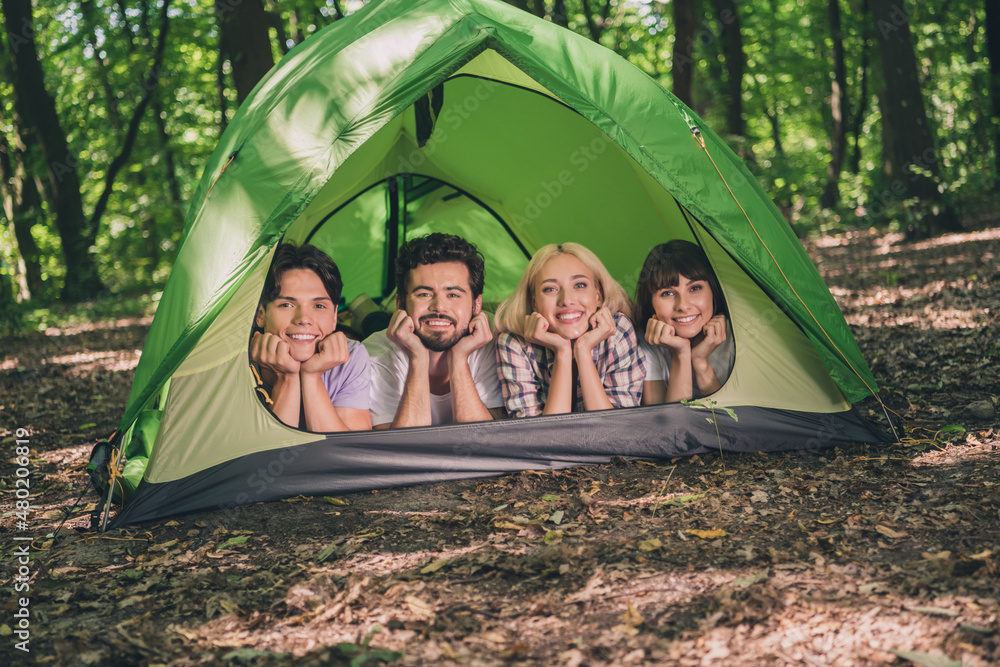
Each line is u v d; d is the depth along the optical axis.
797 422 3.86
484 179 5.53
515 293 3.93
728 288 3.89
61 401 6.86
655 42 19.00
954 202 13.75
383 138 5.09
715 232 3.60
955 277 8.92
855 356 3.89
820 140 28.83
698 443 3.81
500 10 3.71
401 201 5.73
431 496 3.49
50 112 15.45
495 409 4.04
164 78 17.25
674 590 2.46
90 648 2.31
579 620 2.31
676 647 2.11
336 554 2.92
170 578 2.79
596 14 18.89
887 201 15.93
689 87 12.30
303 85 3.52
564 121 4.75
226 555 2.97
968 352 5.51
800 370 3.91
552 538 2.93
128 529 3.30
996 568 2.40
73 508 3.63
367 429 3.73
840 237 15.70
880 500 3.09
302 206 3.33
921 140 13.20
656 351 4.02
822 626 2.17
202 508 3.42
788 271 3.72
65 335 11.97
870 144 26.20
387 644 2.23
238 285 3.29
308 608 2.49
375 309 5.30
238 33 9.62
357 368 3.79
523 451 3.71
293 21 16.58
